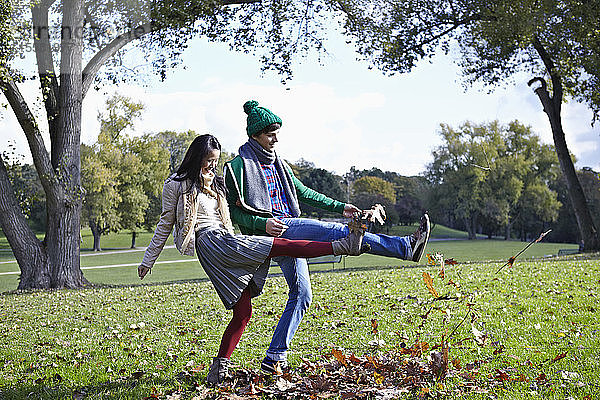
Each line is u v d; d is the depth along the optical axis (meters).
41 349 6.11
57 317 8.79
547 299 7.87
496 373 4.29
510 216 63.03
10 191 15.98
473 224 65.00
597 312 6.70
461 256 36.03
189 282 14.98
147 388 4.29
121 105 47.28
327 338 5.89
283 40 20.27
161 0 17.30
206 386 4.17
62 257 16.03
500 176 57.66
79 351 5.86
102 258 45.28
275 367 4.27
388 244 4.06
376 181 64.62
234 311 4.26
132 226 52.25
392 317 6.90
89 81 16.80
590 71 22.17
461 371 4.32
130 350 5.81
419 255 4.07
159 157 52.69
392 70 22.22
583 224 24.19
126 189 50.19
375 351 5.19
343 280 11.81
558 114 24.50
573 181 24.36
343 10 20.72
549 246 49.03
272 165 4.59
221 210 4.27
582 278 10.20
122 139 48.78
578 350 4.89
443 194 61.16
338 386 4.01
